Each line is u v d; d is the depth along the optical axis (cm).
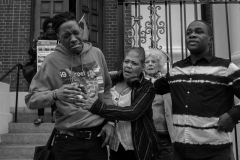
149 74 293
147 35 627
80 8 758
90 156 207
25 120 549
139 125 217
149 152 210
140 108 207
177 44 640
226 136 206
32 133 489
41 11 784
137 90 220
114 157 229
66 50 216
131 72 225
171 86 227
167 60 326
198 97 207
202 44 217
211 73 209
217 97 206
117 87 238
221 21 557
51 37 504
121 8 386
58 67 214
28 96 214
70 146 205
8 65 741
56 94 198
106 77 235
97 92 215
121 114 202
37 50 481
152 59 292
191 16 669
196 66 216
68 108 207
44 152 221
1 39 752
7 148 436
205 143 202
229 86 207
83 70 216
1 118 482
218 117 204
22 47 750
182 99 214
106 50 779
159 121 283
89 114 207
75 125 204
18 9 766
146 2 405
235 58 475
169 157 276
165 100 278
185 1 394
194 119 206
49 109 586
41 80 213
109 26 789
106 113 202
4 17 761
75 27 207
